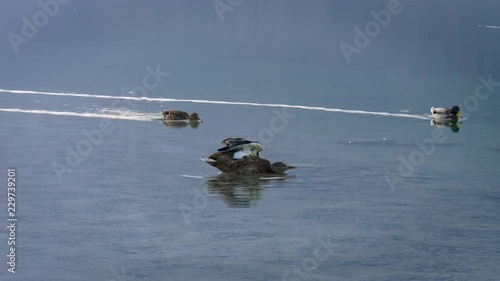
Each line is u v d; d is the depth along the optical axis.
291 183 50.56
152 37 123.38
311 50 111.69
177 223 43.25
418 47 114.31
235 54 108.50
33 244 40.19
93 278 36.38
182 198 47.28
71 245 40.12
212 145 59.88
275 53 109.31
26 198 46.97
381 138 62.84
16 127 64.50
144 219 43.78
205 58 104.81
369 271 37.53
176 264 38.00
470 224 43.72
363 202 47.09
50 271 37.03
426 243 40.97
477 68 98.31
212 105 75.56
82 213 44.56
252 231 42.31
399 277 36.91
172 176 51.59
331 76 92.81
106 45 115.94
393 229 42.84
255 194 48.19
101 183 49.97
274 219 44.00
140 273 36.94
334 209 45.81
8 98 76.81
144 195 47.72
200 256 39.00
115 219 43.75
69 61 101.94
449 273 37.44
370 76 92.69
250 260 38.59
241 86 85.69
